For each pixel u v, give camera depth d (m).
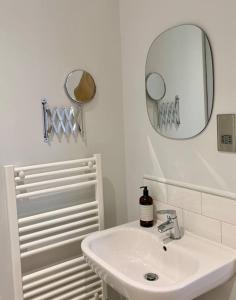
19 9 1.42
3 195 1.42
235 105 1.18
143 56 1.60
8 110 1.41
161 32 1.48
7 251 1.45
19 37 1.42
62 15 1.54
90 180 1.63
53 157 1.56
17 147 1.45
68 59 1.57
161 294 0.99
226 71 1.20
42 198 1.53
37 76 1.48
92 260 1.23
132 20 1.65
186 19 1.35
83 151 1.66
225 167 1.25
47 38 1.50
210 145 1.30
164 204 1.56
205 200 1.34
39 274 1.48
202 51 1.28
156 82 1.54
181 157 1.44
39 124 1.50
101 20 1.67
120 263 1.45
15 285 1.40
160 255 1.39
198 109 1.33
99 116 1.70
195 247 1.29
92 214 1.65
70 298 1.59
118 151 1.79
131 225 1.57
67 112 1.58
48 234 1.53
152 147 1.61
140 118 1.67
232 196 1.23
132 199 1.79
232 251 1.24
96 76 1.67
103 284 1.68
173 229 1.38
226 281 1.21
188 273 1.24
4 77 1.39
